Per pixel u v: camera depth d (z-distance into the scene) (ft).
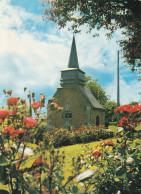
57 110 6.88
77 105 75.05
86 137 41.29
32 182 5.50
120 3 40.09
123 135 10.21
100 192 8.53
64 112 75.97
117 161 9.34
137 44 49.49
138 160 9.53
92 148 11.39
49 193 5.31
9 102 6.48
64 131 42.06
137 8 37.19
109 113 125.08
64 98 77.25
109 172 9.02
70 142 39.01
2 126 6.61
